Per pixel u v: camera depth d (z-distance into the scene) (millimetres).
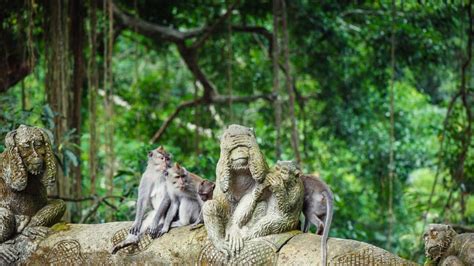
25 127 10570
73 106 15992
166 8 19578
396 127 20938
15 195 10617
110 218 14445
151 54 23516
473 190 17281
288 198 9539
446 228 9148
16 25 15750
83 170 19297
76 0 16156
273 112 20812
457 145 17469
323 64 20344
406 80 20906
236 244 9477
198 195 10102
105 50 15320
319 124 20859
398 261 8992
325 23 19531
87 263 10266
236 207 9703
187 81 23531
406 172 20844
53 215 10766
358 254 9070
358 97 20703
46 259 10391
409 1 19609
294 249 9328
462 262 8742
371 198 20859
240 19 20516
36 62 16375
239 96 19891
